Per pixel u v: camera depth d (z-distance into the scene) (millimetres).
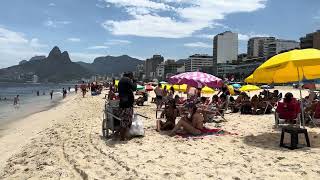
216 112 14812
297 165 7031
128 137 10398
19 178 7332
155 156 8109
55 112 28672
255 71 9812
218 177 6375
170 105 11961
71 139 11375
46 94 88562
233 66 186000
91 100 40906
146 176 6527
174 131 10961
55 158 8758
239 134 10977
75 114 23172
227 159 7691
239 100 18766
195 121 11078
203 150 8656
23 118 25781
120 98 10203
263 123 13742
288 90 70562
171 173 6664
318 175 6371
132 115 10328
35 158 9117
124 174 6809
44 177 7164
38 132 15547
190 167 7082
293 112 11375
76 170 7496
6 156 10547
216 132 11195
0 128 19750
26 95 82688
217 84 13812
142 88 33906
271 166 7031
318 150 8383
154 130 12086
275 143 9406
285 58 8891
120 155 8336
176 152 8477
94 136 11414
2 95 81875
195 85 13609
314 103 13086
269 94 23250
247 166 7062
